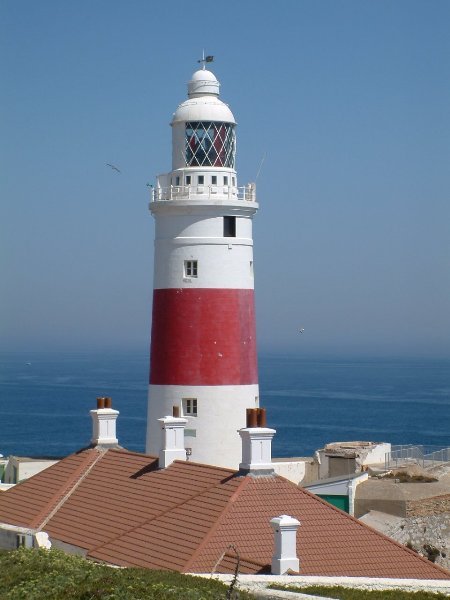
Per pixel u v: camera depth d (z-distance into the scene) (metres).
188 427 57.84
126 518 40.59
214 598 30.67
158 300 59.34
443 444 150.25
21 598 31.58
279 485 38.62
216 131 59.22
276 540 34.81
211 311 58.03
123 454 45.88
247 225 59.41
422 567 36.84
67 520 42.66
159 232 59.50
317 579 33.69
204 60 60.91
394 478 61.38
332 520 37.72
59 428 175.88
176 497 40.25
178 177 59.31
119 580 32.34
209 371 57.78
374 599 31.78
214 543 36.12
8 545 41.50
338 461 66.00
